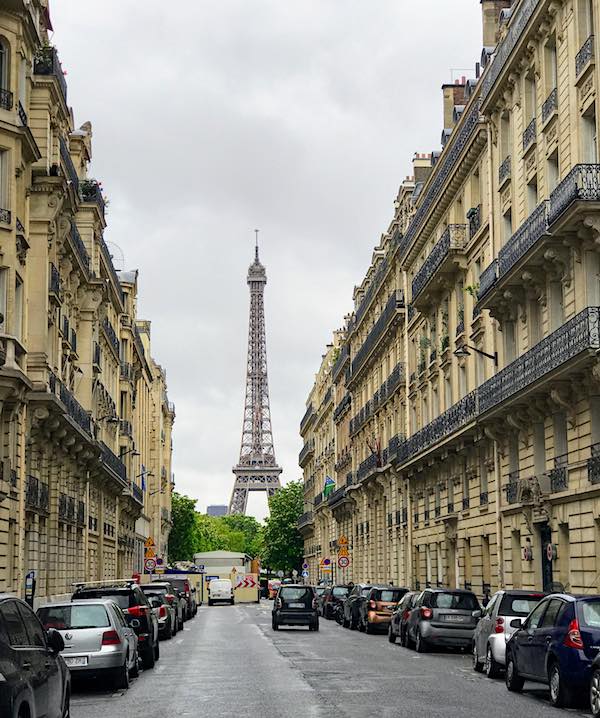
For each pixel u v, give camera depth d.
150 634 29.45
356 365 89.00
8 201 37.50
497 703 20.08
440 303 55.16
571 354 30.77
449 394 53.91
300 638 44.53
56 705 14.87
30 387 38.44
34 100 43.41
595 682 17.89
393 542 70.88
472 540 48.09
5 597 13.52
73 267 53.59
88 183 61.31
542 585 37.56
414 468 60.91
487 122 44.59
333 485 102.94
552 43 36.34
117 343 77.06
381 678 25.31
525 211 39.19
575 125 32.94
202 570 118.44
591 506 31.73
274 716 18.08
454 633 34.12
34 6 41.09
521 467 39.28
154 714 18.84
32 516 43.03
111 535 73.56
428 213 56.47
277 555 153.62
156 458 126.44
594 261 31.75
